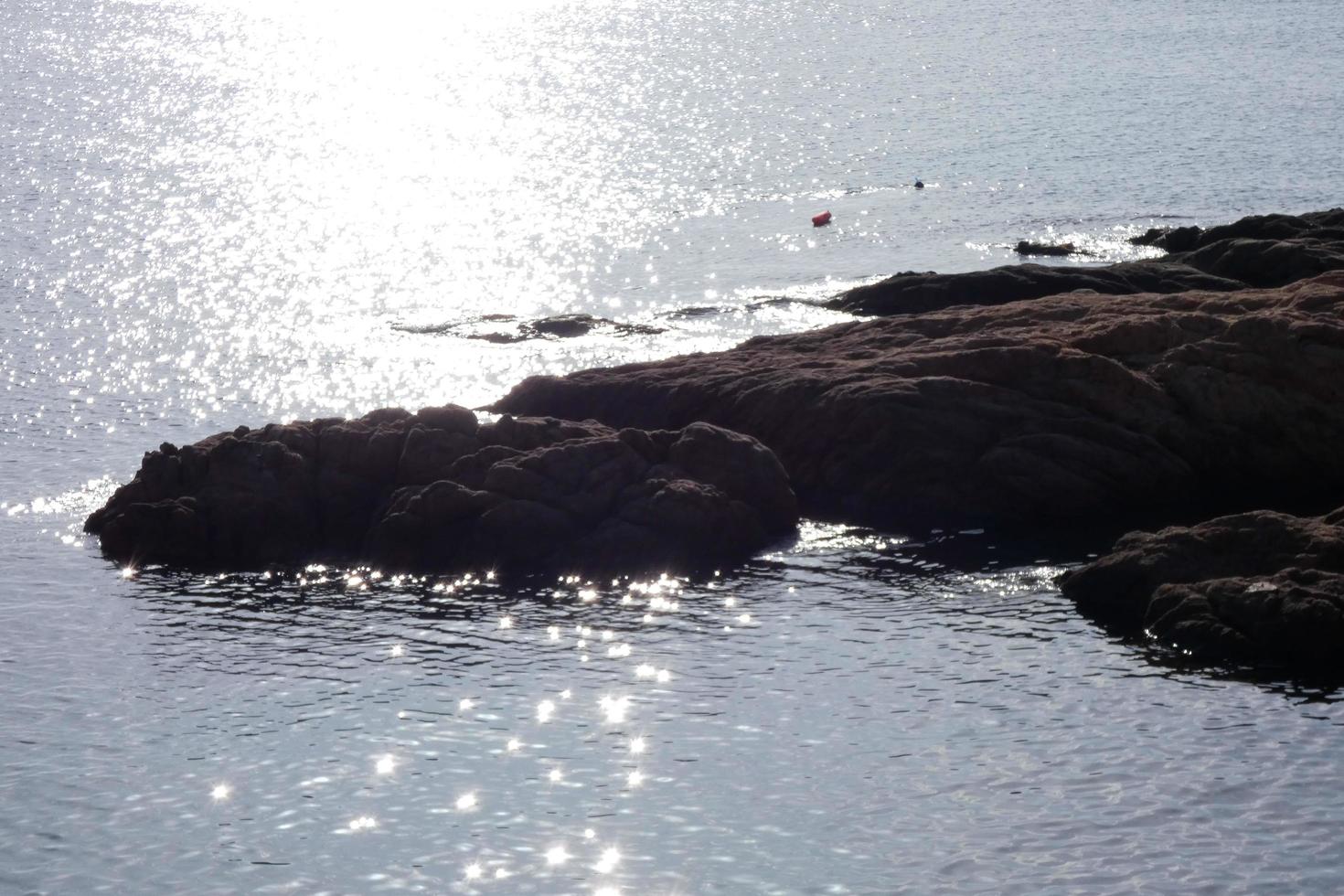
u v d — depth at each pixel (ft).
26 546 172.96
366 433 177.68
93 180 448.24
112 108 623.36
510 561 165.58
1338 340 182.50
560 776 122.62
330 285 319.06
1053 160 448.24
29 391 236.84
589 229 376.48
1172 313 197.67
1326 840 111.04
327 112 624.59
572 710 133.28
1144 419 182.70
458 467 172.65
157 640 148.66
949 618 150.41
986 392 184.14
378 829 115.65
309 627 151.53
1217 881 106.73
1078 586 153.69
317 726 131.34
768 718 131.23
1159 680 135.54
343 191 438.81
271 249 356.79
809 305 283.18
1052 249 326.03
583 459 172.55
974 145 481.05
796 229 366.84
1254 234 292.20
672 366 209.26
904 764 123.03
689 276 321.73
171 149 515.91
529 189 437.58
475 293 312.50
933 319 212.64
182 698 136.67
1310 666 136.46
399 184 451.12
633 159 486.79
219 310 295.48
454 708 134.10
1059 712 130.41
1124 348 192.34
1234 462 182.19
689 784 120.98
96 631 150.82
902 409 182.70
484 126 574.56
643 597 157.69
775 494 175.11
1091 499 177.58
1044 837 112.57
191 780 122.83
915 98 603.26
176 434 216.74
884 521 177.68
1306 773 119.85
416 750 127.03
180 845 114.11
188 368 252.83
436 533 167.12
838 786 120.06
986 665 139.74
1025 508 177.27
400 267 337.31
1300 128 488.85
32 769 124.57
